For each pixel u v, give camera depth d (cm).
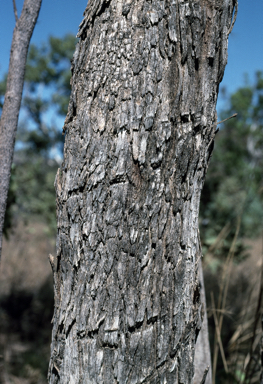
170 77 131
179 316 132
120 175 129
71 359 130
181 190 132
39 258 520
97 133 131
